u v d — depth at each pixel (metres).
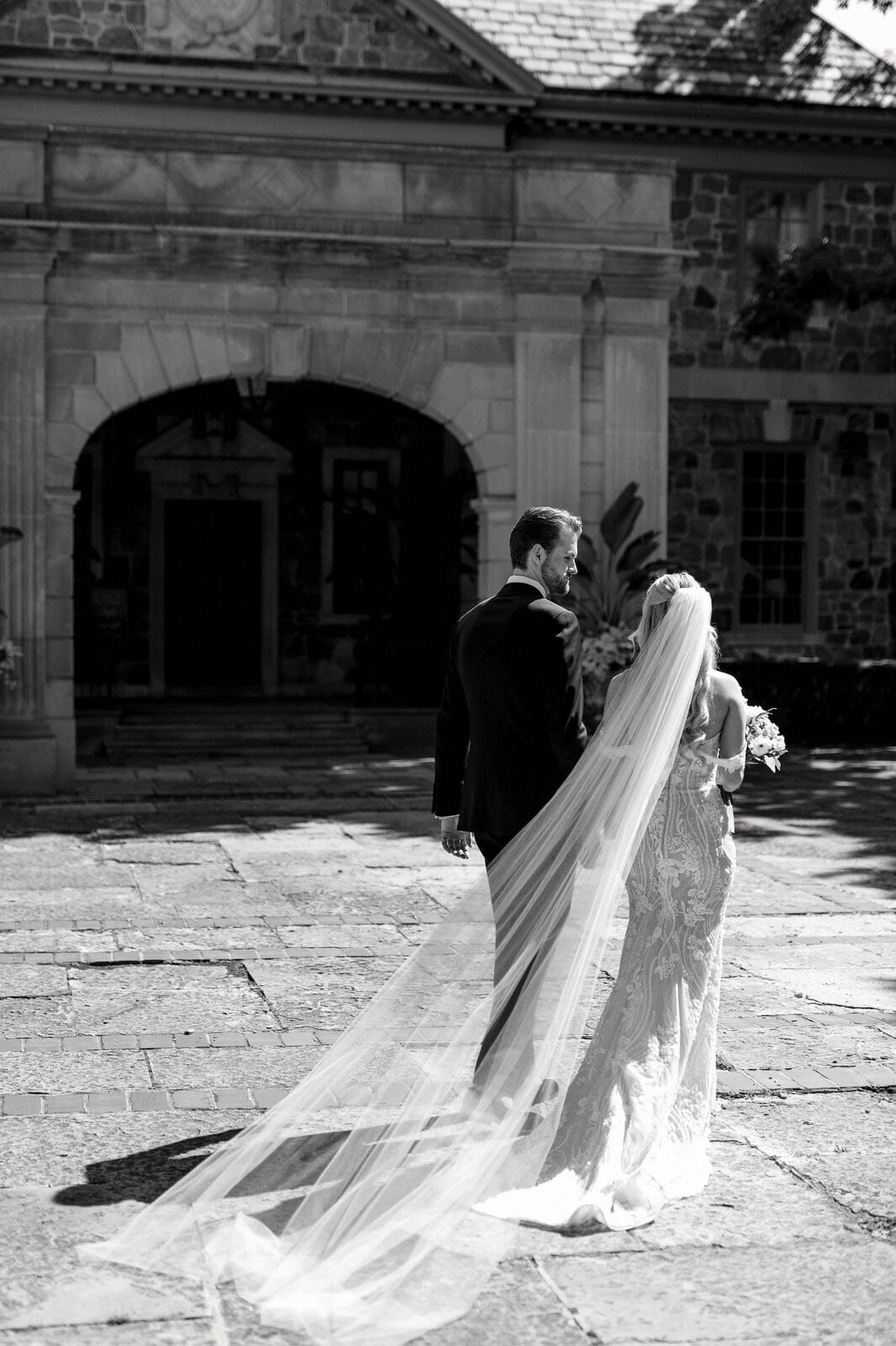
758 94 19.08
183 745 17.48
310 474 21.22
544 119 18.59
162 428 20.92
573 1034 4.43
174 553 21.05
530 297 14.72
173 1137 4.75
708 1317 3.52
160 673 21.02
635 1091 4.30
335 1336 3.42
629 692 4.53
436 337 14.66
